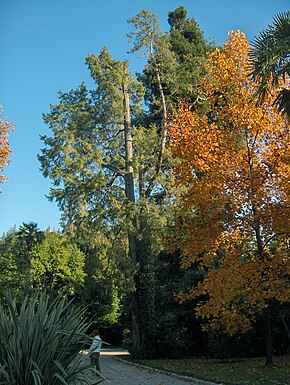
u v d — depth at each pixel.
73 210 23.48
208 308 14.46
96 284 24.25
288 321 19.78
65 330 7.30
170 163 25.00
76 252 40.97
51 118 24.52
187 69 27.98
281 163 14.30
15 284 29.00
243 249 15.36
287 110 10.61
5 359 6.86
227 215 14.34
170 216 24.30
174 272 23.47
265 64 10.30
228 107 15.73
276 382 11.55
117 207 23.23
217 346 20.38
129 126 26.25
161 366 18.50
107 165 25.53
